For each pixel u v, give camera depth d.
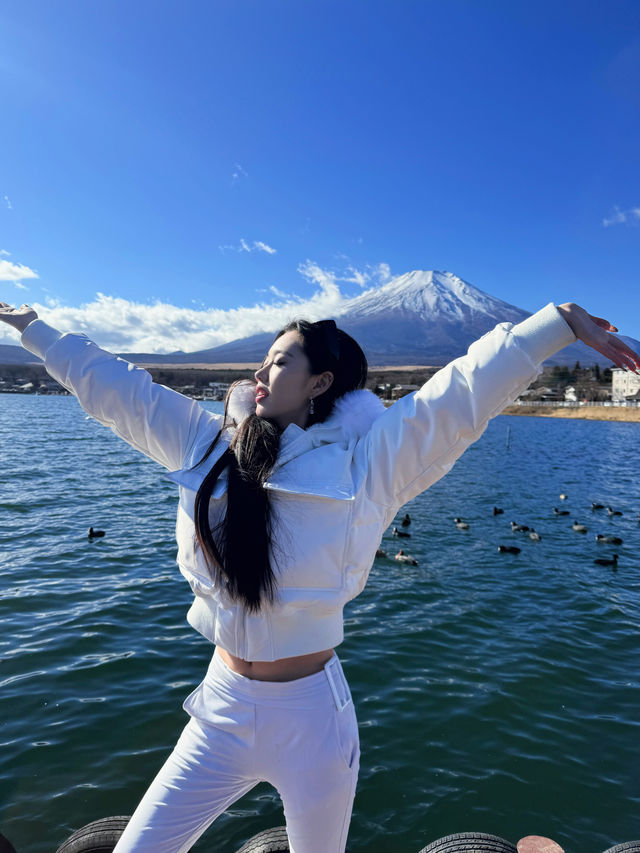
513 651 8.46
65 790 4.95
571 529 18.62
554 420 128.75
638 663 8.24
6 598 9.32
